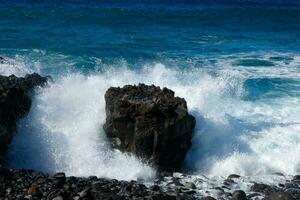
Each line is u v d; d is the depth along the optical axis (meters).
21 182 11.72
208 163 14.79
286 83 22.14
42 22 35.88
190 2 60.84
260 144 15.62
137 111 14.07
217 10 53.16
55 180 11.95
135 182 12.84
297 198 12.25
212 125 15.91
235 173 14.44
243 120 17.19
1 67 20.14
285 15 51.41
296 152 15.31
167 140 14.09
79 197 10.97
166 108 14.02
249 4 63.28
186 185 12.80
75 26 35.03
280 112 18.34
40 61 22.81
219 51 28.84
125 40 30.48
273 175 14.08
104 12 44.31
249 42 32.75
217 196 12.16
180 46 29.72
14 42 27.41
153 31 35.16
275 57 27.75
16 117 14.56
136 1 57.19
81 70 21.55
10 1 48.25
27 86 16.08
